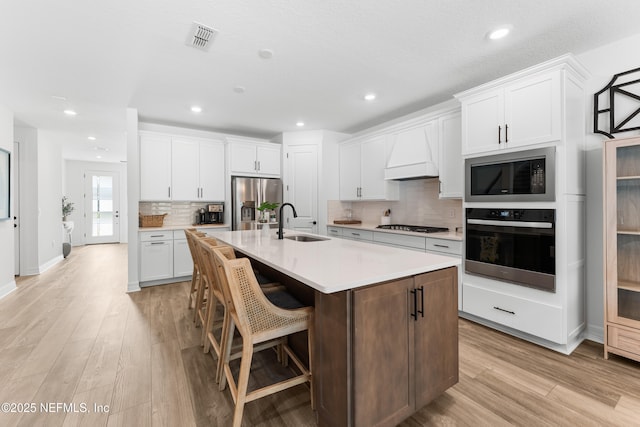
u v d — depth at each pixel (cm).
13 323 280
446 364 166
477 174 274
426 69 281
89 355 221
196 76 292
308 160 503
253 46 239
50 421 154
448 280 167
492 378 194
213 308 222
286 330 155
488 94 262
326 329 141
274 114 416
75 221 816
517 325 248
